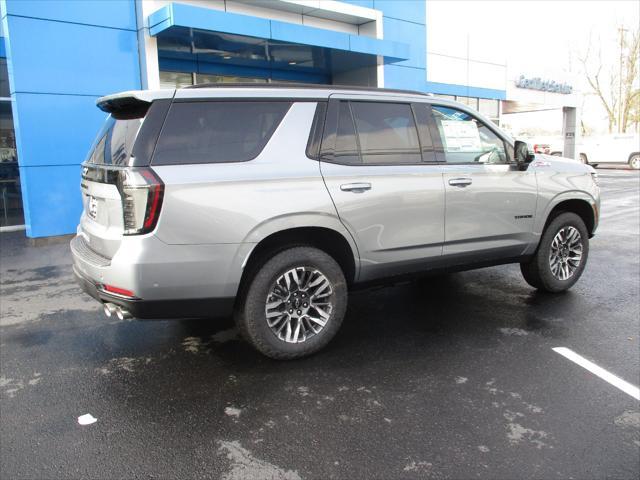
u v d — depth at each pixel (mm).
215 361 3984
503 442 2854
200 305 3523
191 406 3305
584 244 5496
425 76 16328
